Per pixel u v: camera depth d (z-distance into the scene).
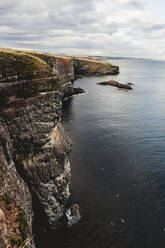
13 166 21.95
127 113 76.94
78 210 28.39
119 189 33.31
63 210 27.56
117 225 26.58
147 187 33.78
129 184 34.56
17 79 24.34
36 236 24.28
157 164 40.59
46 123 25.75
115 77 190.62
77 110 80.75
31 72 25.89
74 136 54.00
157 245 23.97
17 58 25.67
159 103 93.62
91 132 56.97
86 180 35.50
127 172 37.94
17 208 17.36
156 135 55.00
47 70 28.20
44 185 25.41
